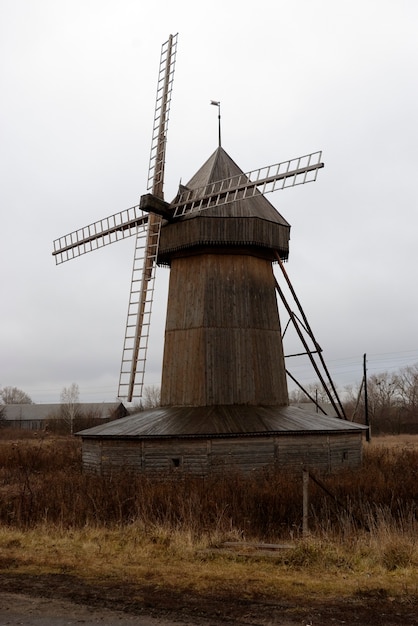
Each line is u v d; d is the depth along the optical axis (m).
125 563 10.05
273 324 23.17
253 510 12.80
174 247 23.02
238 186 21.88
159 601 8.13
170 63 25.31
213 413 20.11
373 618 7.44
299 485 14.45
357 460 22.36
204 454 18.53
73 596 8.37
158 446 18.92
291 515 12.64
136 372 22.03
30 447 30.31
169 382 22.38
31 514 13.39
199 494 13.59
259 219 22.70
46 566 9.94
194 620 7.39
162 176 24.08
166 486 14.74
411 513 12.10
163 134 24.55
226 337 21.89
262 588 8.65
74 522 12.71
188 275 22.83
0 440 49.06
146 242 22.97
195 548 10.70
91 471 20.38
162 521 12.45
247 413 20.47
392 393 97.94
